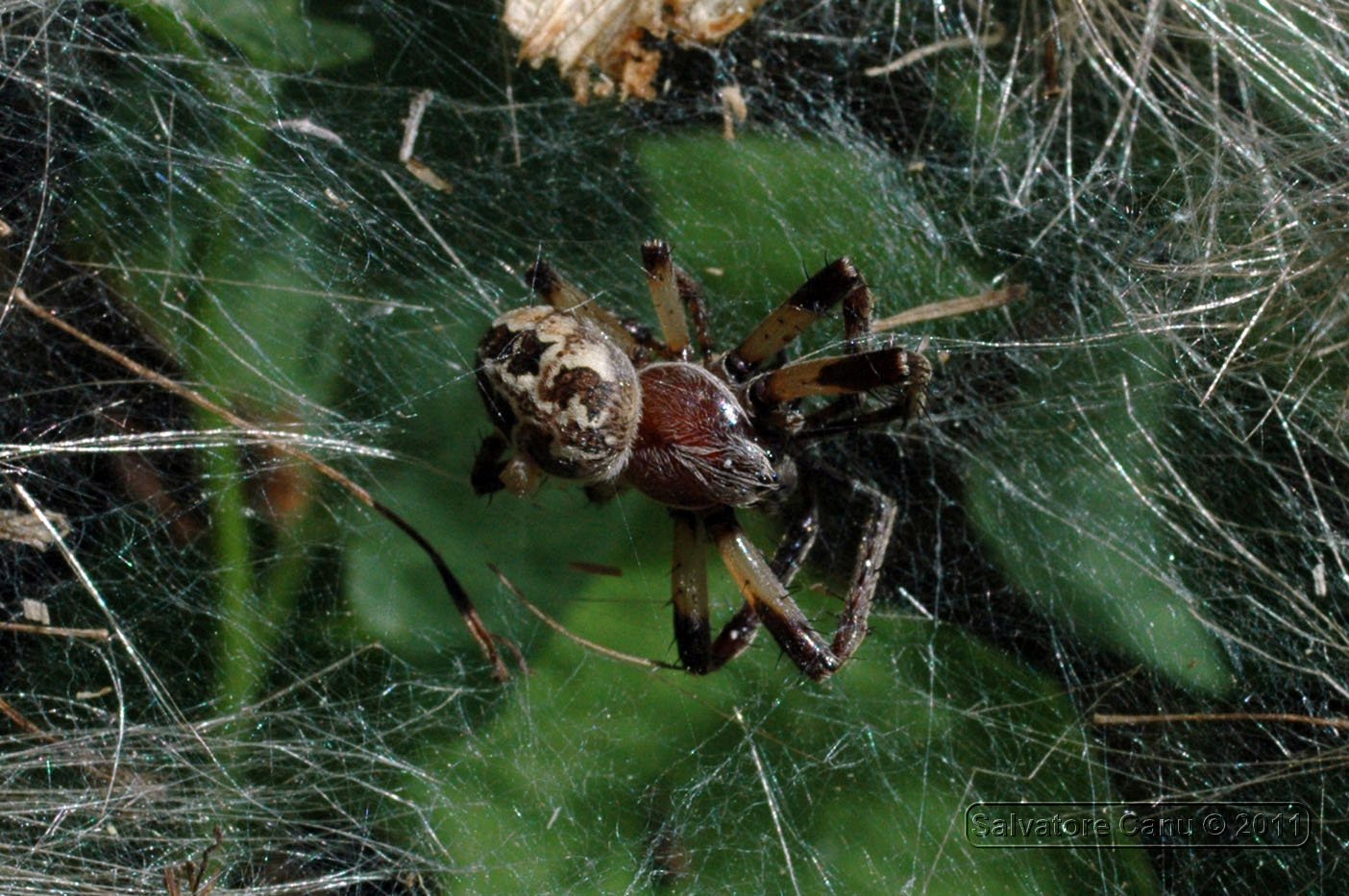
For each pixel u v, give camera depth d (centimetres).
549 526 11
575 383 11
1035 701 11
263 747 11
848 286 11
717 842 11
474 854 11
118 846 11
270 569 11
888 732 11
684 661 11
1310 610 11
